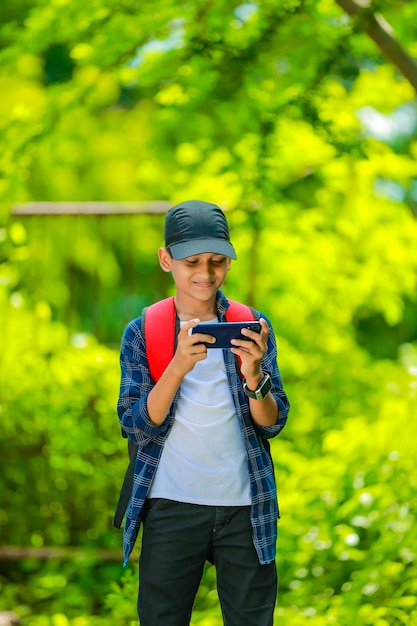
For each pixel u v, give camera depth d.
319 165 9.84
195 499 4.55
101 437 9.98
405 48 8.44
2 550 9.76
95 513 10.16
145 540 4.66
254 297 10.80
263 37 8.12
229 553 4.61
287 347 10.57
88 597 9.13
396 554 7.38
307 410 10.36
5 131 9.01
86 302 16.14
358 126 9.34
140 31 8.59
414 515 7.45
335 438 8.35
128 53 8.77
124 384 4.69
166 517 4.57
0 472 10.20
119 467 10.09
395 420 8.12
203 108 9.23
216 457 4.55
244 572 4.60
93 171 17.31
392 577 7.39
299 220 10.05
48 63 17.34
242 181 8.67
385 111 9.66
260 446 4.64
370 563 7.45
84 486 10.14
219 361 4.64
